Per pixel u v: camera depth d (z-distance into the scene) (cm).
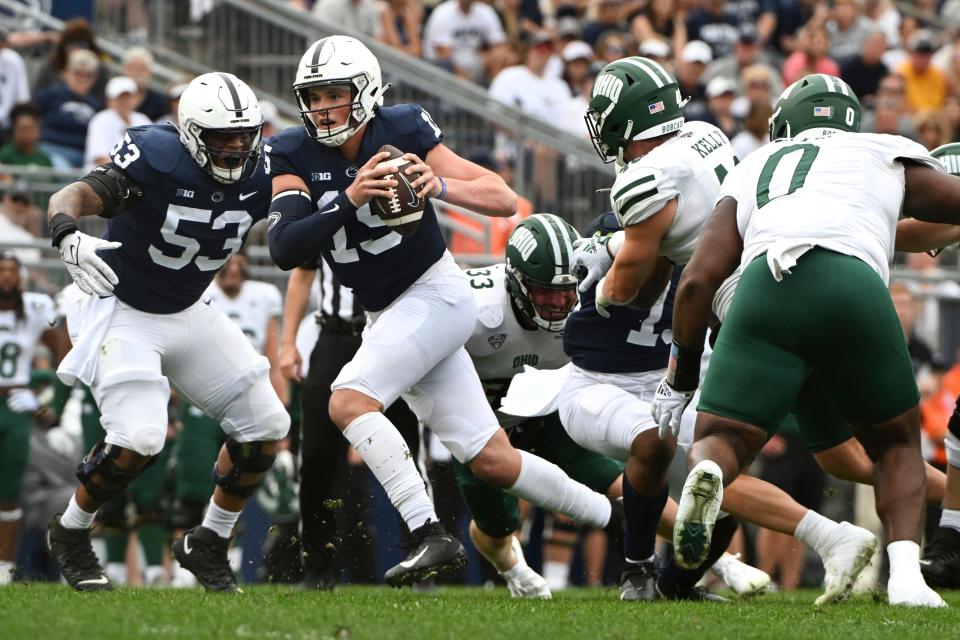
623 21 4459
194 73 3944
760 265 1559
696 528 1465
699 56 4084
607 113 1780
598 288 1758
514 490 1870
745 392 1541
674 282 1862
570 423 1912
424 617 1450
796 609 1662
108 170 1761
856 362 1547
